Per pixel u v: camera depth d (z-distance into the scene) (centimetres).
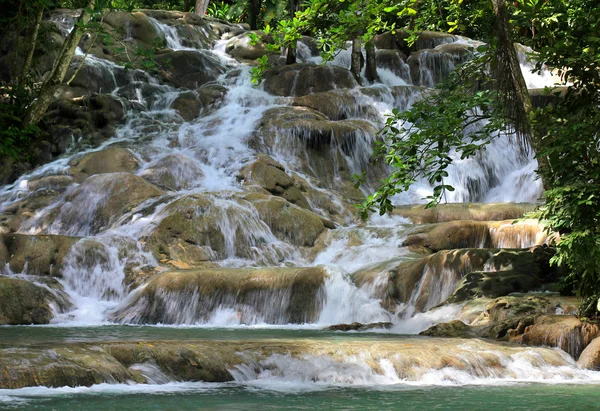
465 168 2117
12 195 1812
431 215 1775
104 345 712
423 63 2645
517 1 1063
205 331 1123
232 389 686
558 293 1163
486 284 1205
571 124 923
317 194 1902
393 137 1025
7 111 2033
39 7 2188
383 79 2595
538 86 2572
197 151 2006
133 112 2261
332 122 2109
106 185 1723
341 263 1563
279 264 1577
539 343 937
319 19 1077
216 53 2814
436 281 1288
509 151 2209
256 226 1617
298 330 1152
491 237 1513
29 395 609
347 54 2744
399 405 628
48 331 1099
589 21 1000
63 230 1688
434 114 996
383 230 1636
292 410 596
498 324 1007
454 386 736
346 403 632
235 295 1304
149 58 2286
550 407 629
